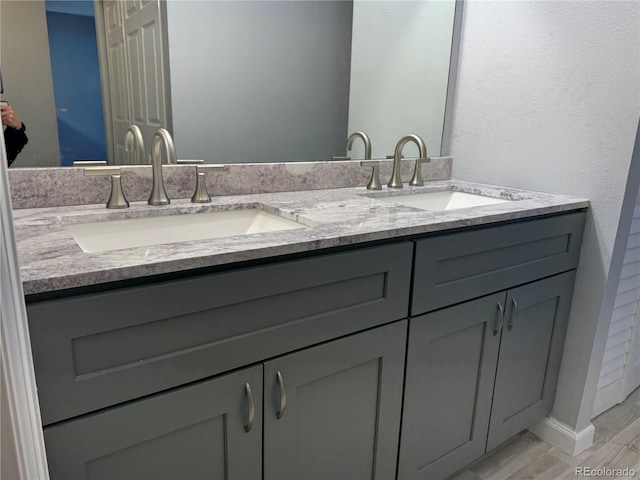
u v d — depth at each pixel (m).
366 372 1.11
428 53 1.74
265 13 1.41
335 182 1.63
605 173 1.44
